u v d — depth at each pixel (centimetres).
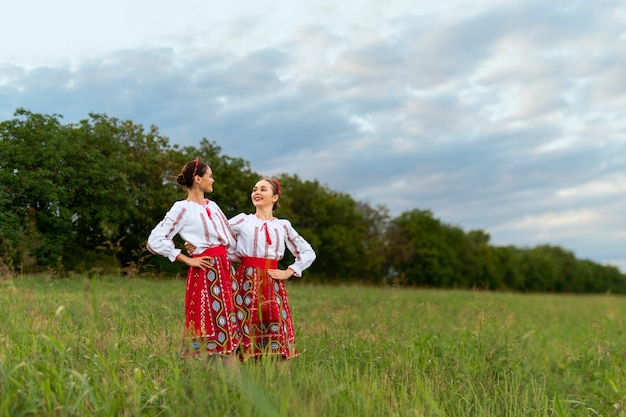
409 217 7831
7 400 325
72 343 509
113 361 464
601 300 3562
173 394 412
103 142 3719
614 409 601
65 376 402
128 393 389
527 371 743
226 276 557
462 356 772
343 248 5600
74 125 3672
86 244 3297
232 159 4388
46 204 3150
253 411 385
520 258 10812
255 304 573
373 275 6250
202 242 552
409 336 880
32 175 3109
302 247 616
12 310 634
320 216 5672
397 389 555
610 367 793
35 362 421
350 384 499
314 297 1591
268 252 584
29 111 3394
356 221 6181
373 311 1288
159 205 3691
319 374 518
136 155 4025
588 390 747
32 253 1014
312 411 385
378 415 442
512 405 556
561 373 863
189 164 569
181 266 2914
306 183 5812
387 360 679
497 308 866
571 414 580
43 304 741
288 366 510
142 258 591
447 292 3152
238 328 569
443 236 7844
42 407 354
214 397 401
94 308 465
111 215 3306
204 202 574
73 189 3347
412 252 6950
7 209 2936
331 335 798
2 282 723
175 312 744
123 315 657
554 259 12738
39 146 3231
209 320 539
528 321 1591
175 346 575
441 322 1331
